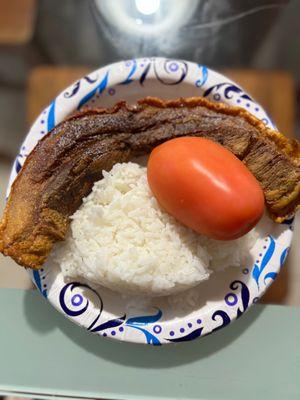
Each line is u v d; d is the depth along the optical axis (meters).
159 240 0.25
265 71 0.32
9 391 0.27
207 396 0.27
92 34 0.32
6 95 0.34
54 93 0.32
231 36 0.32
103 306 0.26
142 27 0.32
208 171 0.23
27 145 0.27
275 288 0.31
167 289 0.25
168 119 0.26
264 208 0.25
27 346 0.28
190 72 0.27
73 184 0.25
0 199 0.33
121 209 0.26
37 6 0.33
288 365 0.28
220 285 0.27
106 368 0.28
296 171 0.26
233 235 0.23
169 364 0.28
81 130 0.26
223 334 0.28
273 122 0.29
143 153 0.27
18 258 0.25
